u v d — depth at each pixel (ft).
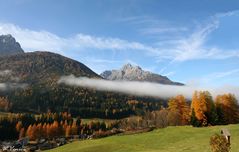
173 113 429.79
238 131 262.88
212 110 359.87
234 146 207.82
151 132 326.65
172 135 287.28
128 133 364.38
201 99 357.61
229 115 382.01
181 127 336.08
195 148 221.25
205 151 205.26
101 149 273.54
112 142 293.84
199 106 354.74
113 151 260.21
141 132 357.82
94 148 278.87
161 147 247.91
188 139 261.44
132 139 296.10
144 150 244.83
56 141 604.90
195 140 252.83
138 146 265.13
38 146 552.41
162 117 524.93
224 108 381.60
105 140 313.12
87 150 276.00
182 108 428.56
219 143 127.44
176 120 427.33
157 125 517.55
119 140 299.38
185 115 424.46
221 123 375.86
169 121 442.91
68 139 643.86
